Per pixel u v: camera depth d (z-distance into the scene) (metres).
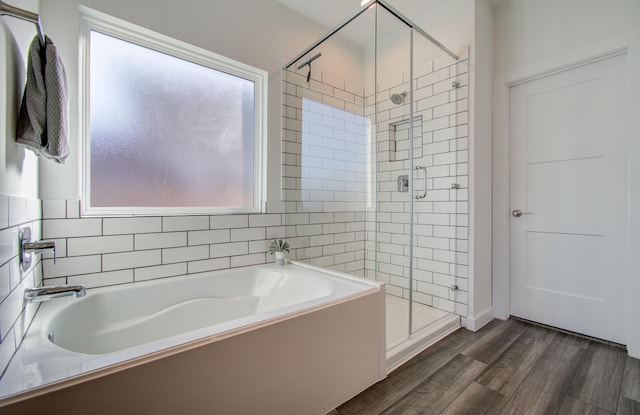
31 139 0.96
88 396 0.76
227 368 0.99
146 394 0.84
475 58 2.21
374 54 2.57
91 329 1.41
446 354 1.81
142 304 1.59
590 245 2.02
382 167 2.42
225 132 2.16
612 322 1.93
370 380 1.49
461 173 2.25
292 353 1.17
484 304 2.33
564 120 2.13
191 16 1.85
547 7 2.15
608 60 1.93
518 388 1.46
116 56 1.70
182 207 1.96
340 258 2.46
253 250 2.16
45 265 1.39
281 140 2.32
